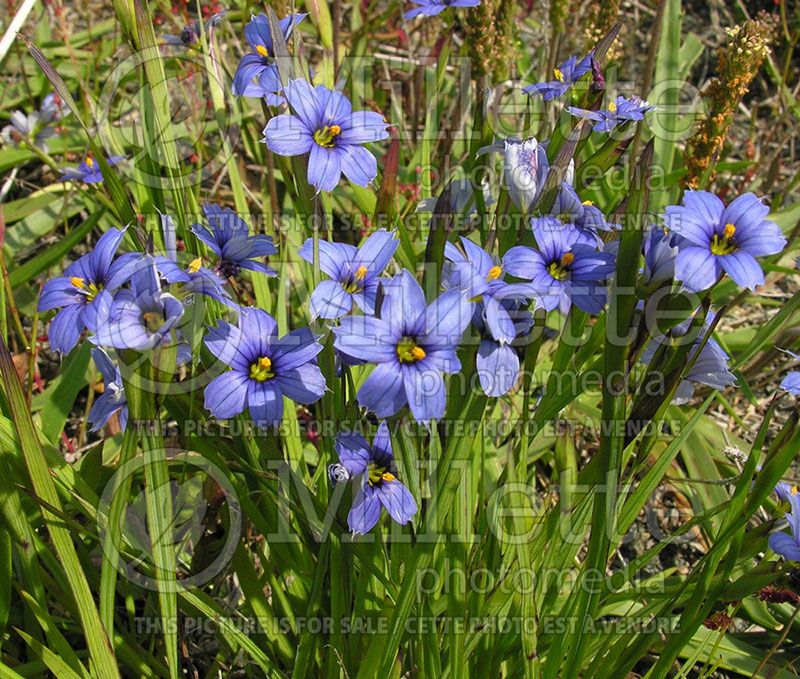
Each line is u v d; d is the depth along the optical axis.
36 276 0.40
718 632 0.31
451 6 0.33
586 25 0.45
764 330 0.27
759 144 0.52
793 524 0.22
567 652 0.25
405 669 0.26
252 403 0.20
